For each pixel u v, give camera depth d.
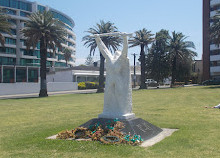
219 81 58.44
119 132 8.95
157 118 14.08
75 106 22.06
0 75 61.12
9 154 7.85
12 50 72.25
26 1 74.81
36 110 20.08
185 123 12.31
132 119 9.89
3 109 21.42
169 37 56.22
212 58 64.06
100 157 7.14
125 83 10.23
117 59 10.34
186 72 62.19
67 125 12.69
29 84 48.59
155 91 39.69
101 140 8.48
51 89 51.91
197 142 8.48
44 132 11.02
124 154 7.29
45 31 35.56
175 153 7.29
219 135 9.43
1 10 34.34
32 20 35.94
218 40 43.38
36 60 77.12
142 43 48.66
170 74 62.53
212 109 17.05
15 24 73.12
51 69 75.75
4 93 44.38
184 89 41.78
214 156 6.96
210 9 64.25
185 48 56.16
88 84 60.50
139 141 8.54
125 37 10.01
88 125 10.09
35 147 8.47
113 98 10.30
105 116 10.21
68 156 7.35
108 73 10.43
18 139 9.91
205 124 11.80
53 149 8.12
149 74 60.78
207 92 33.28
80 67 64.75
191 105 20.08
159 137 9.56
